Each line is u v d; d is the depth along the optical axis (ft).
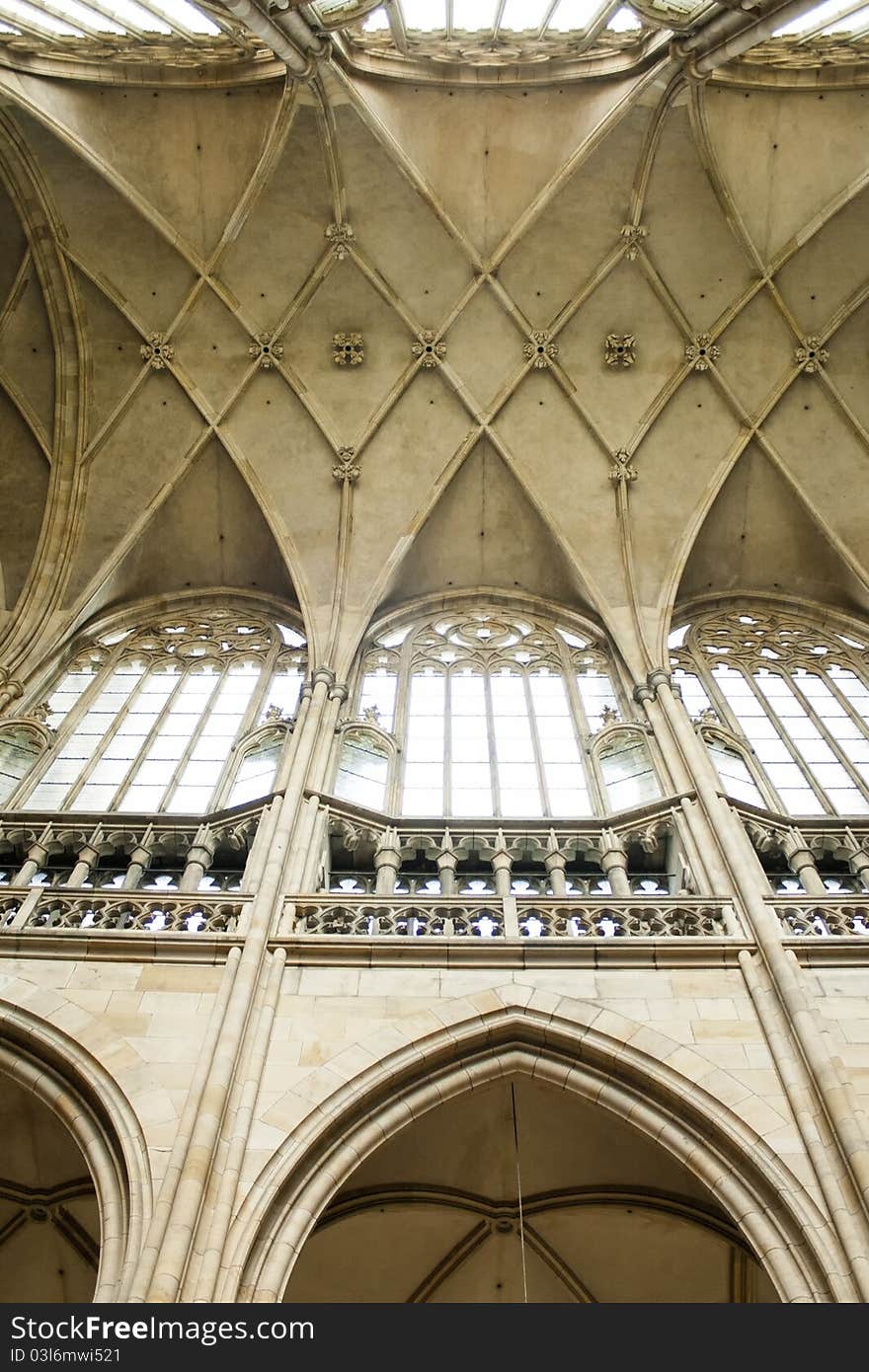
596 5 61.11
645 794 48.49
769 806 49.34
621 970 36.06
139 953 36.06
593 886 44.06
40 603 62.75
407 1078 32.65
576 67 62.69
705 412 68.13
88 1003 34.01
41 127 60.13
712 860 41.45
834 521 66.95
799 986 34.09
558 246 66.90
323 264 66.74
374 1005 34.58
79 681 61.11
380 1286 39.75
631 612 62.80
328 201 65.26
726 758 52.80
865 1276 25.99
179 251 65.57
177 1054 32.12
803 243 65.31
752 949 36.42
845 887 43.83
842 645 65.26
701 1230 36.60
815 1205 28.32
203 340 67.72
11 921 38.09
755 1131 30.27
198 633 65.92
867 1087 31.17
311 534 65.72
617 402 68.39
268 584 68.59
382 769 51.67
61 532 65.05
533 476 67.72
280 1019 33.91
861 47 60.03
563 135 64.34
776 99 61.67
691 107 61.41
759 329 67.51
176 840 45.27
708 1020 34.01
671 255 66.69
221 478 67.77
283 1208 28.99
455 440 67.97
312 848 42.80
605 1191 37.01
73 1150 36.42
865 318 67.05
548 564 67.87
